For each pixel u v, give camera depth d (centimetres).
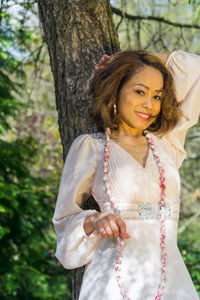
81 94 285
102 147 254
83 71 287
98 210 274
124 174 244
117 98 261
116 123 262
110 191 243
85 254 239
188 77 272
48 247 752
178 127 270
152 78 253
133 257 232
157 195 245
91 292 231
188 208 1083
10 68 714
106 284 229
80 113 284
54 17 293
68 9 290
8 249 768
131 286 227
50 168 859
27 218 775
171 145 272
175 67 275
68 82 288
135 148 258
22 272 739
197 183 1002
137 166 247
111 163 248
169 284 229
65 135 290
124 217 238
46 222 784
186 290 231
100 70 270
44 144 846
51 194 767
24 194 746
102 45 291
